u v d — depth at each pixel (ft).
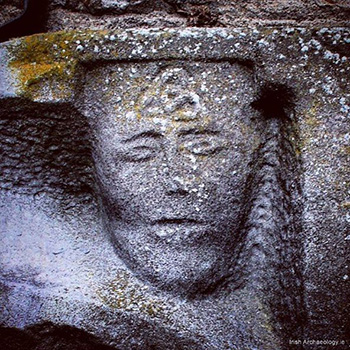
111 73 1.86
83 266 1.90
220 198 1.81
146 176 1.81
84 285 1.84
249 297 1.87
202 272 1.82
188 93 1.82
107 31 1.86
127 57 1.84
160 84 1.83
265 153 1.89
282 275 1.82
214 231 1.82
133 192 1.82
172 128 1.81
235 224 1.85
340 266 1.70
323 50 1.79
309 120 1.77
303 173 1.75
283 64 1.79
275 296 1.84
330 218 1.71
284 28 1.81
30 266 1.89
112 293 1.81
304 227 1.72
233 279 1.89
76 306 1.78
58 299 1.80
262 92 1.83
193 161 1.80
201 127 1.81
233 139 1.83
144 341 1.76
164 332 1.76
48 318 1.77
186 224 1.80
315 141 1.75
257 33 1.81
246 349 1.75
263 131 1.89
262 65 1.80
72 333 1.77
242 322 1.82
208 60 1.82
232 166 1.83
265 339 1.78
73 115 1.89
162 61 1.83
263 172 1.90
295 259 1.76
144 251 1.82
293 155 1.79
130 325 1.77
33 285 1.84
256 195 1.89
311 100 1.77
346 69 1.78
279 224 1.85
